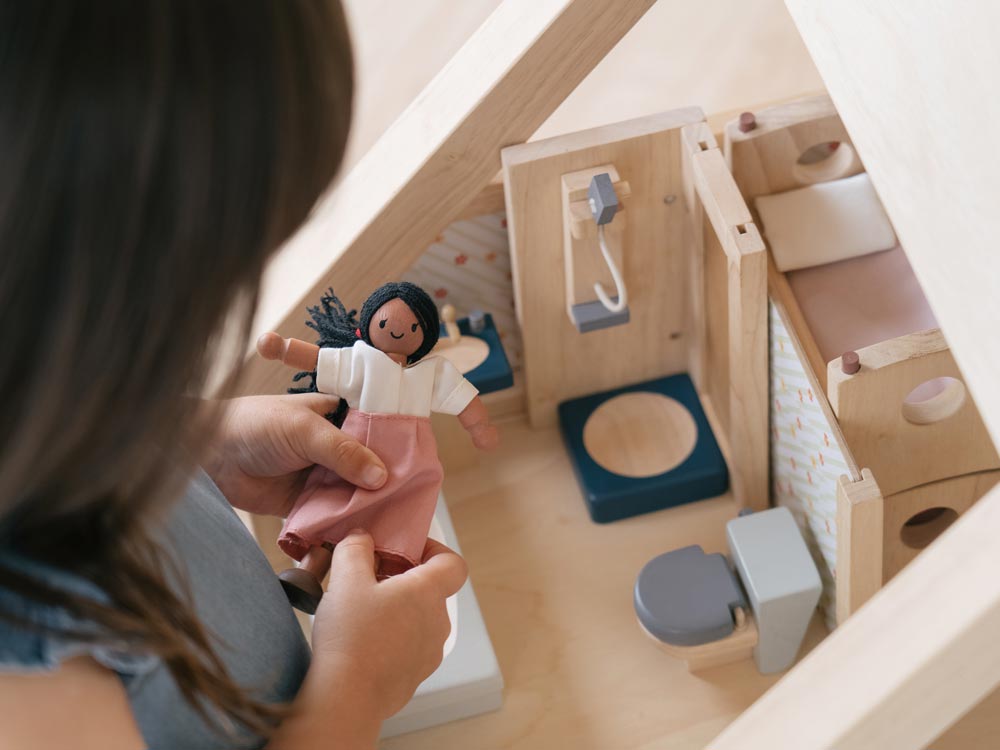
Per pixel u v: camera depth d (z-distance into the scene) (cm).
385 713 48
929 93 50
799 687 49
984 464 96
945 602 46
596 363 116
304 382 96
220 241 27
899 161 54
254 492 66
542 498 117
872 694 46
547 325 110
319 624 49
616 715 101
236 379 31
